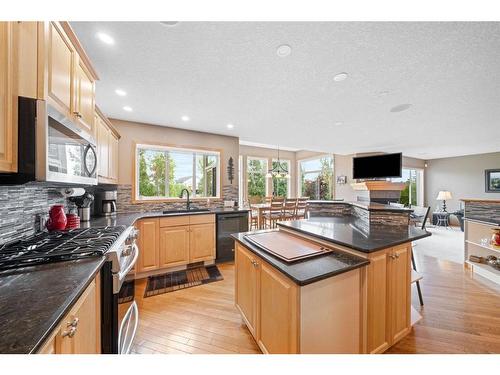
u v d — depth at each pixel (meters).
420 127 3.74
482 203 3.09
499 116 3.15
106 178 2.59
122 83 2.17
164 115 3.12
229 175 4.28
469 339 1.68
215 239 3.35
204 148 4.02
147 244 2.82
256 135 4.30
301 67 1.90
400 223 1.92
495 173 6.77
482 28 1.42
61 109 1.26
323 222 2.21
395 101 2.63
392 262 1.50
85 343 0.95
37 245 1.34
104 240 1.46
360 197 5.74
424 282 2.76
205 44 1.59
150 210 3.49
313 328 1.10
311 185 8.04
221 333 1.76
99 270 1.12
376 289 1.38
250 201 6.50
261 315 1.42
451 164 7.76
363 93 2.42
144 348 1.60
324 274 1.08
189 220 3.12
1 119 0.90
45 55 1.07
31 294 0.80
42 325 0.63
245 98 2.54
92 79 1.71
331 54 1.72
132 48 1.62
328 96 2.50
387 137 4.49
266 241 1.65
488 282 2.75
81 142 1.53
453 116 3.16
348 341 1.24
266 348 1.34
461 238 5.40
